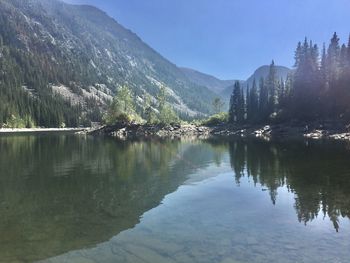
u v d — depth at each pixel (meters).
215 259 14.48
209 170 37.84
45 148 66.94
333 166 38.91
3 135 131.00
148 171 37.25
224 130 142.62
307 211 21.23
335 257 14.54
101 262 14.55
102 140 95.75
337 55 121.88
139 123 144.38
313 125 111.69
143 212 21.56
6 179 32.44
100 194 26.31
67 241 16.84
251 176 33.72
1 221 19.84
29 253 15.56
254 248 15.57
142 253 15.28
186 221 19.66
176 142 86.25
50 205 23.16
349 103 109.88
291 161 43.97
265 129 124.31
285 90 139.25
